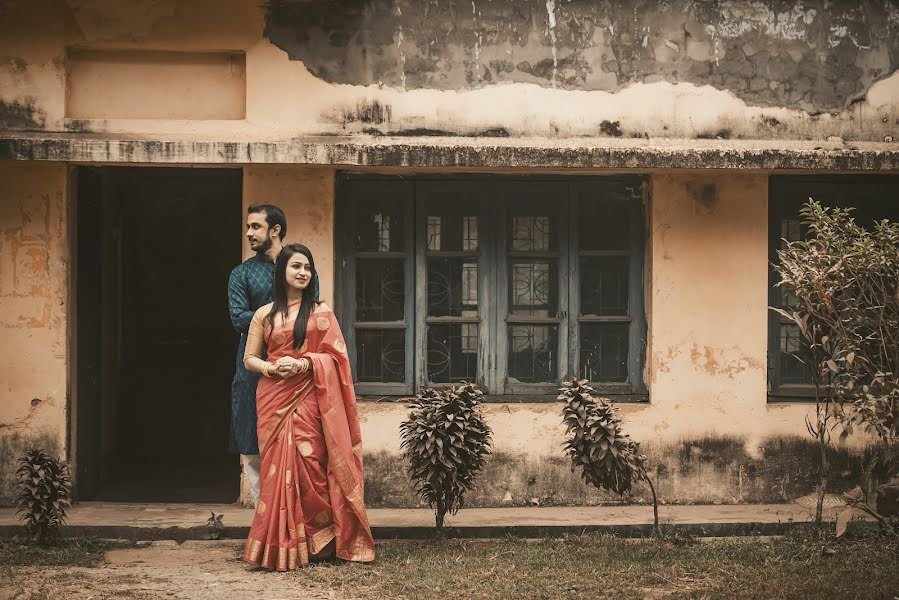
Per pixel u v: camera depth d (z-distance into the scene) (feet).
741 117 23.59
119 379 30.99
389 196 24.06
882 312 20.02
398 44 23.09
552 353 24.36
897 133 23.81
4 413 22.82
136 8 22.72
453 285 24.18
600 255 24.30
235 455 31.35
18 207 22.82
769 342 24.39
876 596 16.49
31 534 20.31
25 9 22.56
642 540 21.02
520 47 23.29
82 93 22.97
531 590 17.15
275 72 22.89
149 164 22.44
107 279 28.78
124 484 27.32
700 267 23.93
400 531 21.33
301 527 18.60
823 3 23.75
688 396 23.89
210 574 18.42
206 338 35.99
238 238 36.29
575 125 23.36
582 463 19.58
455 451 19.97
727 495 23.90
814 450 23.97
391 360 24.13
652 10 23.48
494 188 24.11
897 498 20.92
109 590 17.16
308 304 19.13
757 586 17.19
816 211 20.80
